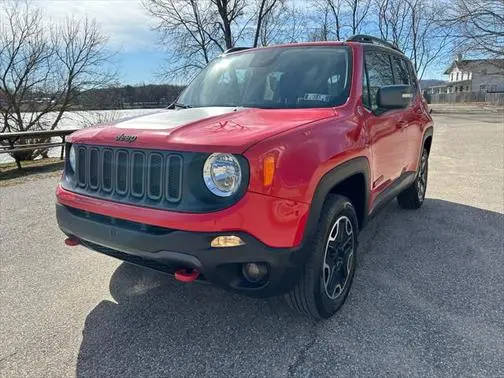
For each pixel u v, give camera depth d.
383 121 3.60
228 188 2.23
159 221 2.30
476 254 4.05
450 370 2.38
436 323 2.84
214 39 26.20
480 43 26.86
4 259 4.06
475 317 2.92
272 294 2.45
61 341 2.71
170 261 2.32
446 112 36.50
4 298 3.28
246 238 2.23
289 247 2.35
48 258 4.08
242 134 2.37
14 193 7.19
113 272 3.73
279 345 2.63
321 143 2.58
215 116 2.84
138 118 3.00
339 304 2.95
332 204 2.73
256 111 3.05
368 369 2.40
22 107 16.48
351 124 2.98
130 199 2.49
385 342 2.64
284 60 3.70
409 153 4.66
